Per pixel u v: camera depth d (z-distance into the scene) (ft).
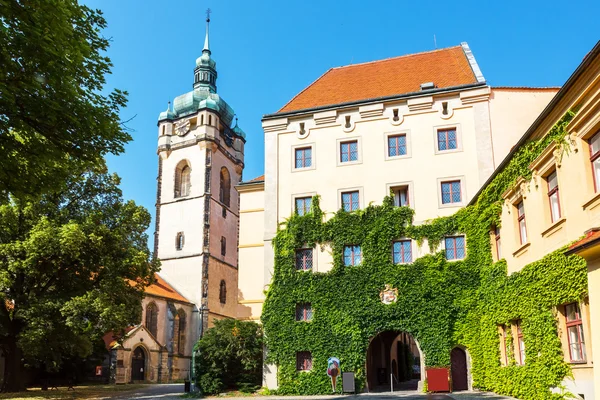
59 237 110.22
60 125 53.42
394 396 93.97
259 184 135.33
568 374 61.36
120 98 61.93
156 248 264.72
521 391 75.10
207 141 267.80
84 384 173.88
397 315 106.22
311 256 115.96
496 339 88.43
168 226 265.95
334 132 121.08
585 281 57.16
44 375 161.89
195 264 252.62
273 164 122.93
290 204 119.75
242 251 133.18
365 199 115.14
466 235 106.01
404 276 107.55
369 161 117.08
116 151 59.36
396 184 114.21
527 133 71.97
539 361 68.33
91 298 112.78
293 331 111.14
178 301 235.40
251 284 130.62
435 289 105.19
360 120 119.96
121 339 134.82
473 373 98.99
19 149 52.13
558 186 64.75
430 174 112.78
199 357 117.50
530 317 71.10
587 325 57.31
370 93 126.00
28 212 115.65
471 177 110.52
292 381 108.88
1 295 110.73
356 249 113.19
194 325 243.60
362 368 106.01
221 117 285.23
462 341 102.01
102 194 136.36
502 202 85.35
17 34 47.03
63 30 51.37
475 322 101.14
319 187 118.73
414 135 115.85
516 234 79.51
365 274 109.91
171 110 283.59
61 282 121.90
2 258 112.98
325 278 112.06
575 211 59.52
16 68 48.44
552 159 65.36
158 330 223.30
